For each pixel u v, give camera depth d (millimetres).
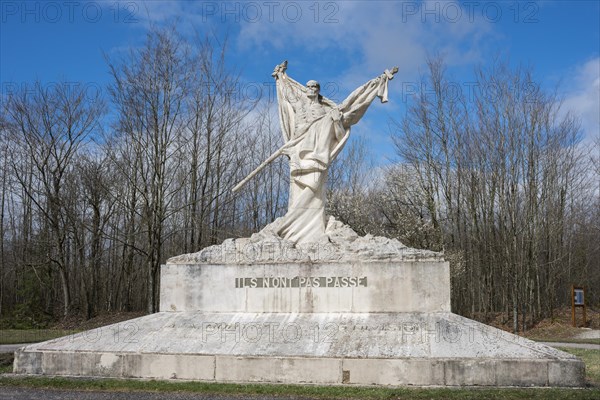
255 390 9117
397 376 9562
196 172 30359
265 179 34750
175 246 34938
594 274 39000
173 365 10344
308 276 12023
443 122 34094
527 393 8523
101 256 35875
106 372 10594
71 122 31734
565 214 37875
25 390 9438
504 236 30922
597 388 9133
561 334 26500
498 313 33438
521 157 30906
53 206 31172
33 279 32125
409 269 11680
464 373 9445
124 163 31656
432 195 34469
